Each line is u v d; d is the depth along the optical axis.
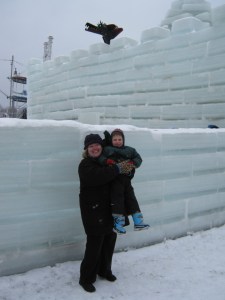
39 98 13.41
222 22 7.10
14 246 3.14
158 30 8.45
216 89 7.23
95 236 2.97
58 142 3.32
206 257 3.84
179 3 9.52
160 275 3.37
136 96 9.05
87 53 10.73
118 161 3.05
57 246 3.41
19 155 3.12
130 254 3.83
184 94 7.86
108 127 3.71
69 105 11.53
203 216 4.79
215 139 4.91
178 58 7.96
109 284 3.14
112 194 2.99
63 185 3.39
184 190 4.51
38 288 2.95
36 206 3.24
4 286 2.93
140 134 3.99
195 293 3.04
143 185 4.07
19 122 3.12
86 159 2.96
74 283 3.09
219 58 7.16
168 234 4.35
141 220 3.11
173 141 4.35
